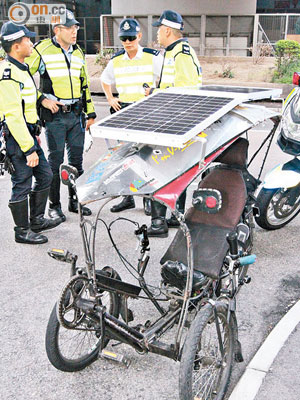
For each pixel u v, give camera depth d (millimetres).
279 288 3994
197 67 5152
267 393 2775
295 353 3123
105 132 2605
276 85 13750
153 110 2854
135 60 5305
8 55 4387
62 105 5102
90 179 2613
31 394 2879
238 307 3723
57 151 5195
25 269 4348
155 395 2857
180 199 4965
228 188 3357
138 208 5766
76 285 2740
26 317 3641
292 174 4441
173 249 3170
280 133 4750
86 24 22219
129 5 19359
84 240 2666
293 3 20875
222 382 2721
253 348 3244
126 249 4684
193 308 2928
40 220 5020
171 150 2664
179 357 2682
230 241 2678
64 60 5016
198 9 18891
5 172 7223
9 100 4289
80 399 2836
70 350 3109
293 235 5004
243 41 19078
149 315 3623
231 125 2963
